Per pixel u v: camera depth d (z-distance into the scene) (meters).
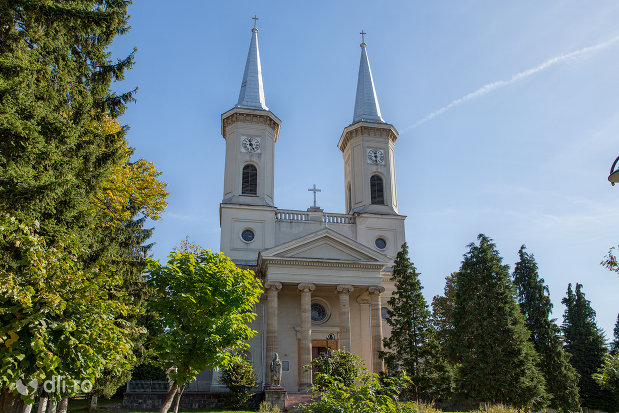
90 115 16.23
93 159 15.51
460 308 37.00
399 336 34.88
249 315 19.62
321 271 39.31
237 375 33.41
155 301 17.97
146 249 29.22
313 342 41.47
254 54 51.84
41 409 13.65
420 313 34.81
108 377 25.14
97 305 12.03
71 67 15.48
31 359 10.70
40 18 13.73
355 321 42.31
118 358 12.70
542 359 42.09
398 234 46.56
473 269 36.84
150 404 34.03
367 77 52.66
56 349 10.83
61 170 13.79
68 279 11.66
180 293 17.50
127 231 24.59
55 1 14.34
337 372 31.70
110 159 16.28
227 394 33.75
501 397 32.56
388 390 14.16
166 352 17.16
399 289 36.09
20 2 13.16
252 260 43.34
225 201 45.50
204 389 39.25
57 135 13.95
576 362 50.06
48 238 13.07
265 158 46.75
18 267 11.41
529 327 43.47
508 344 33.41
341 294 39.06
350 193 50.53
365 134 49.38
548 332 42.75
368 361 41.25
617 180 11.75
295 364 40.72
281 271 38.81
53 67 15.26
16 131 12.31
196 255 19.39
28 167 12.85
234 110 47.00
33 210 12.47
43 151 13.05
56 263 11.47
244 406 33.12
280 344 41.03
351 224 46.34
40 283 10.92
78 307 11.57
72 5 14.07
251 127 47.34
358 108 51.47
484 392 32.75
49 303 10.78
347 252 40.19
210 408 33.62
